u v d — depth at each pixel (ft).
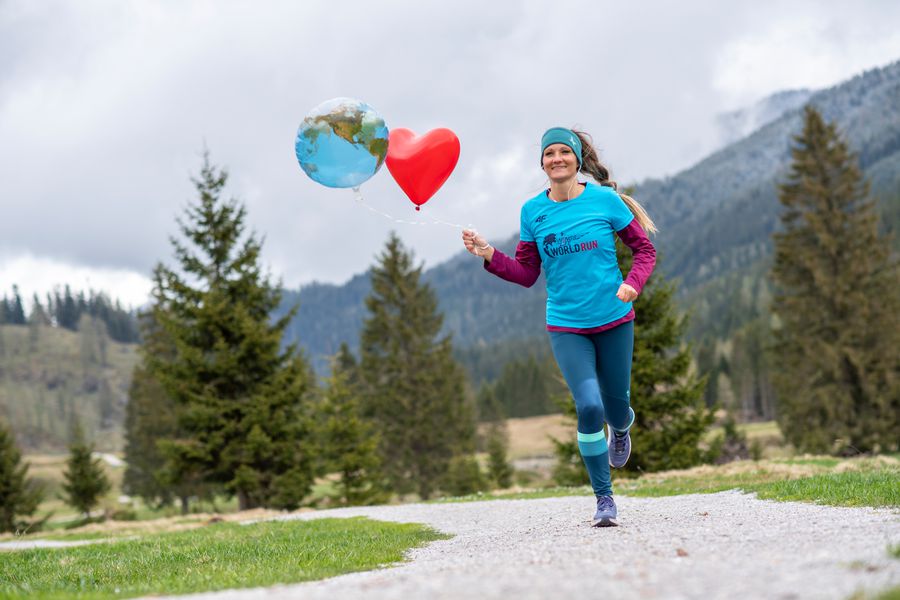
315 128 21.30
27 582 17.22
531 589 9.10
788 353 102.89
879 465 38.06
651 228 19.04
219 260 87.81
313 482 86.58
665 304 67.87
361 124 21.25
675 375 68.08
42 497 112.16
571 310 17.94
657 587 8.88
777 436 180.04
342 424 94.53
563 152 17.93
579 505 31.73
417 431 131.95
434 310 139.95
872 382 94.89
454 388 144.77
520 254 19.13
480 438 240.73
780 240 103.96
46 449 499.92
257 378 86.07
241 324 83.56
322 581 13.23
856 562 9.61
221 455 82.02
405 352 135.44
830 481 25.16
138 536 41.65
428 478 133.08
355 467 94.32
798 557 10.58
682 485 37.58
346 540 24.26
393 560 16.90
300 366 85.40
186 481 86.28
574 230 17.80
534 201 18.62
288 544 24.22
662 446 67.46
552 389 246.27
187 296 84.64
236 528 38.52
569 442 70.49
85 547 31.40
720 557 11.14
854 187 102.94
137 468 181.78
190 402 83.30
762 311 508.12
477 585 9.61
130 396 179.63
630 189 51.60
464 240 18.75
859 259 98.17
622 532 16.26
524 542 16.74
